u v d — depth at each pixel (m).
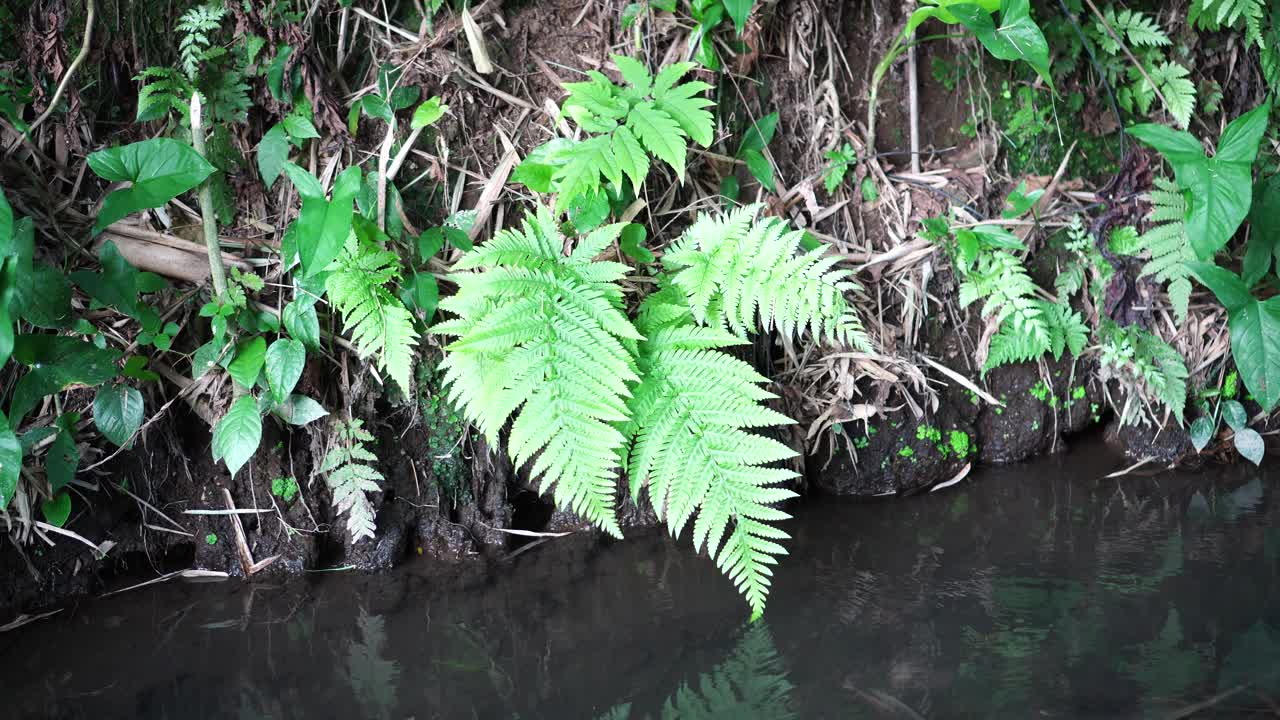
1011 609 2.15
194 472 2.63
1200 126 3.23
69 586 2.49
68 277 2.25
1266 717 1.74
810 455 2.92
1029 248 3.04
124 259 2.30
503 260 2.36
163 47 2.57
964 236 2.81
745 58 2.87
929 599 2.21
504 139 2.72
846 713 1.80
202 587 2.50
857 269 2.88
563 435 2.19
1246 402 3.19
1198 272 2.72
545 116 2.76
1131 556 2.39
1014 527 2.61
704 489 2.25
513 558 2.61
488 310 2.38
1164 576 2.27
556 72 2.79
